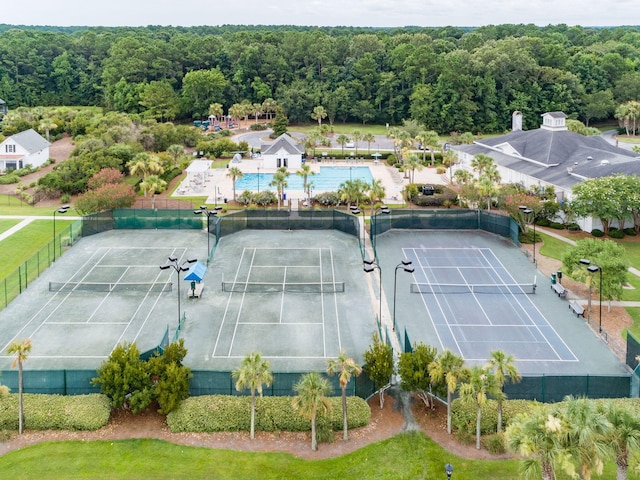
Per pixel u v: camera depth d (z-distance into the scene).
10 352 36.12
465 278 61.19
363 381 39.50
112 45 185.88
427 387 38.03
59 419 36.75
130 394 38.59
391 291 57.94
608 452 24.66
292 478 32.84
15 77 189.50
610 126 174.88
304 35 193.88
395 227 78.56
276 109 172.00
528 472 26.11
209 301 55.47
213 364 43.97
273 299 56.00
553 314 52.75
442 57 179.50
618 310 53.28
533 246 70.06
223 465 33.88
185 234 76.38
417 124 155.62
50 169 114.50
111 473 33.16
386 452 34.94
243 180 105.75
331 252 69.50
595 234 73.56
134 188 92.50
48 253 65.94
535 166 96.06
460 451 34.91
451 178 100.88
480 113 168.88
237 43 189.50
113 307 53.97
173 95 168.12
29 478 32.72
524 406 36.78
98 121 140.25
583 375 39.00
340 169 116.81
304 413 33.69
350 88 179.12
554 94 171.62
